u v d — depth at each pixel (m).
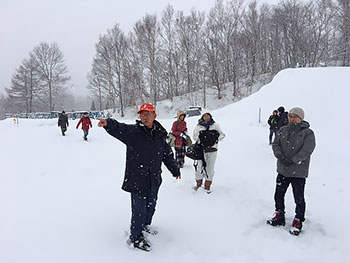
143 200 3.05
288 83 18.62
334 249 3.12
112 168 6.75
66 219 3.79
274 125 9.38
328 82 17.20
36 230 3.47
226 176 5.98
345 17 43.94
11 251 2.99
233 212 4.08
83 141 11.75
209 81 45.88
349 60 43.00
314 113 14.84
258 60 45.53
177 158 6.58
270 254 3.02
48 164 7.26
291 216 3.93
